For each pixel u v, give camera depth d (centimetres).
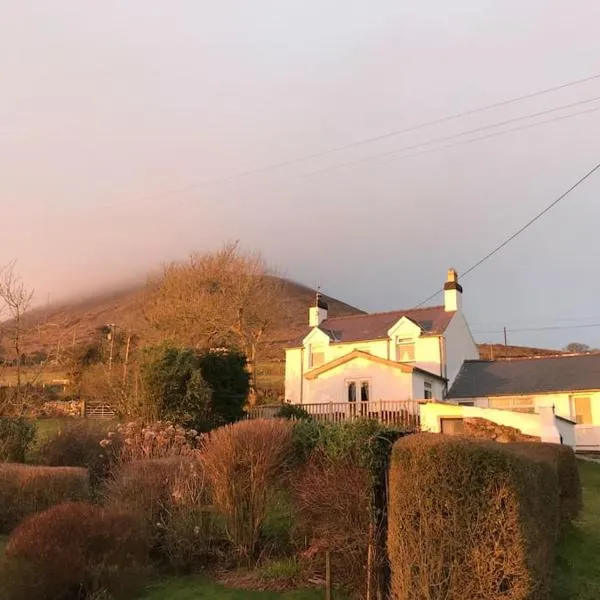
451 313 3425
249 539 819
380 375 2939
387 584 647
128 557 721
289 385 3609
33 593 655
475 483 544
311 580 732
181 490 859
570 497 995
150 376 1891
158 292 4206
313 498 729
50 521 699
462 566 536
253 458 830
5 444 1444
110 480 1065
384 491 688
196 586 752
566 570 804
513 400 2942
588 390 2759
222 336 3866
